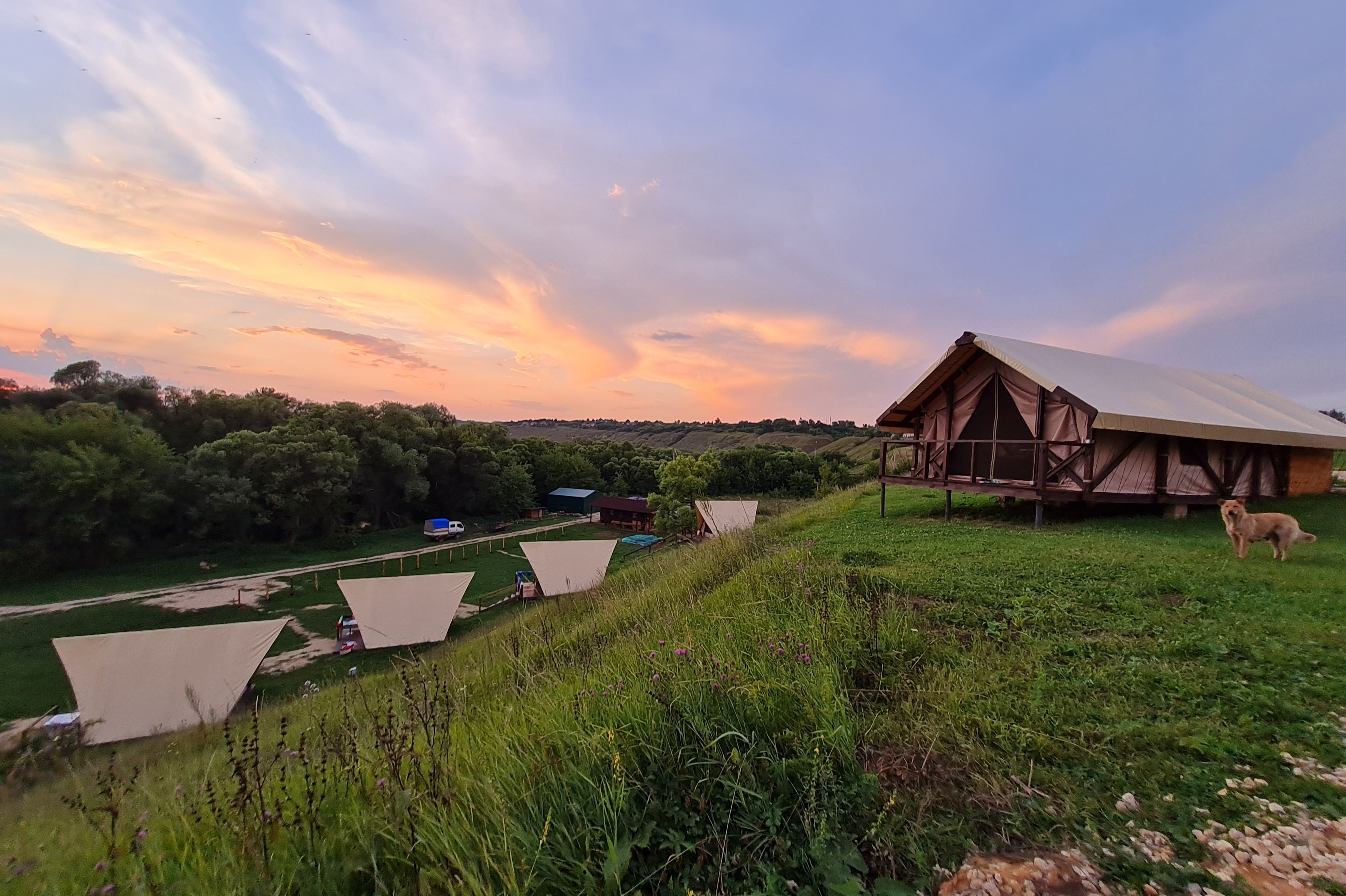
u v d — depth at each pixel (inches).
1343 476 765.9
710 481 2282.2
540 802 107.3
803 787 111.0
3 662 914.7
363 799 117.1
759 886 90.6
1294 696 143.9
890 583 254.2
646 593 383.9
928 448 553.6
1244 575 261.3
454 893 87.1
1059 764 119.3
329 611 1223.5
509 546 2009.1
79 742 437.7
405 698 185.6
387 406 2470.5
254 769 121.7
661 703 138.4
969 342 506.9
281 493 1840.6
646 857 99.3
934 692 153.3
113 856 108.3
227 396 2317.9
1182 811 102.7
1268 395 687.1
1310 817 98.7
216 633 762.2
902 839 98.3
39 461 1476.4
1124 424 414.9
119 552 1566.2
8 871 107.3
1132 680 156.3
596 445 3646.7
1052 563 289.0
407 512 2425.0
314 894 91.0
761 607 238.8
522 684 236.8
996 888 86.4
